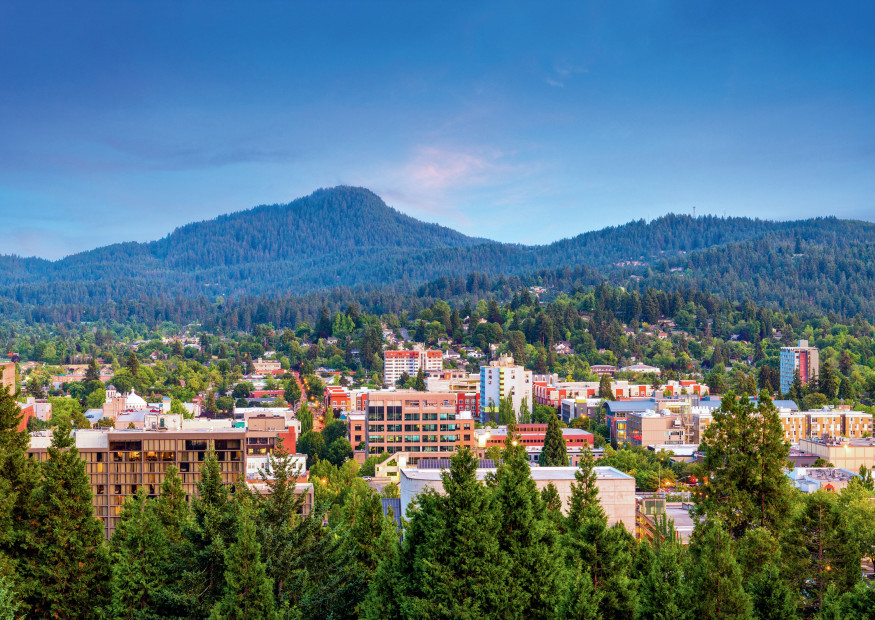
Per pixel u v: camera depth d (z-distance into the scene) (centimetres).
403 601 8412
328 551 10050
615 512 13300
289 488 10400
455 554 8238
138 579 9706
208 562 9569
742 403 9194
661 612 7756
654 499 15450
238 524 9612
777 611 7838
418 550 8656
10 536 9844
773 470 8969
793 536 9238
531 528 8675
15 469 10306
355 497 13588
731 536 9125
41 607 10031
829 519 9250
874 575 12044
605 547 8669
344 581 9900
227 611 8775
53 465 10288
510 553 8556
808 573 9281
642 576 8406
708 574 7844
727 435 9131
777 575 7975
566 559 9081
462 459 8544
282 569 9575
